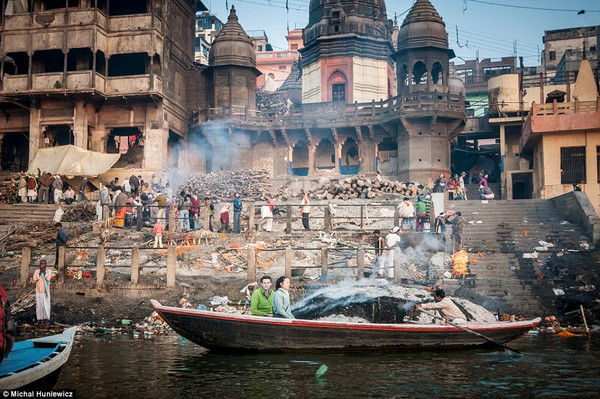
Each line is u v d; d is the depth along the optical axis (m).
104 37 38.59
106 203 27.61
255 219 28.42
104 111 39.62
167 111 40.03
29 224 27.16
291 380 10.01
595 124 31.50
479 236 24.16
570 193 25.50
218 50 43.75
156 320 17.00
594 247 22.05
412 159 39.34
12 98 38.41
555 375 10.47
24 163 42.25
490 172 50.25
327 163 44.50
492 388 9.53
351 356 12.15
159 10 40.25
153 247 21.17
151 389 9.39
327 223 25.69
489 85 44.38
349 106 42.28
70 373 10.52
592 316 17.17
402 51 40.56
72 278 19.31
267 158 44.03
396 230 19.30
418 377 10.24
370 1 47.41
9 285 19.34
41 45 38.06
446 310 13.12
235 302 17.88
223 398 8.87
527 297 18.59
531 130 32.50
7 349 8.30
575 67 51.72
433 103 38.53
